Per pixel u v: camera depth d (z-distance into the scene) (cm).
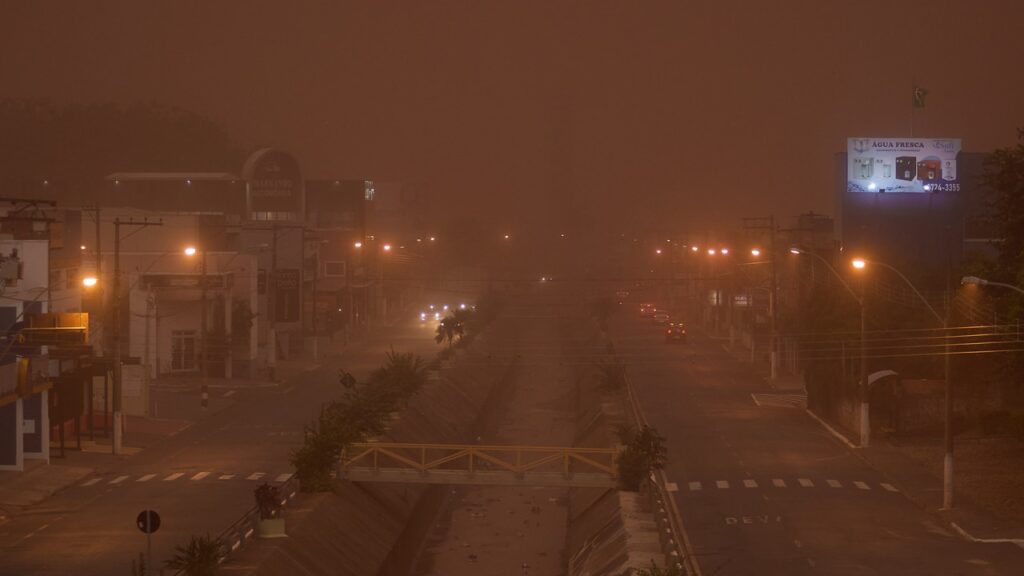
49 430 5619
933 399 6744
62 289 6494
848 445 6275
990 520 4459
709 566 3762
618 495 4869
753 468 5612
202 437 6353
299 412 7338
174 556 3406
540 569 4928
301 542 3944
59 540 4038
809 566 3766
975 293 6606
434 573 4916
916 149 11919
